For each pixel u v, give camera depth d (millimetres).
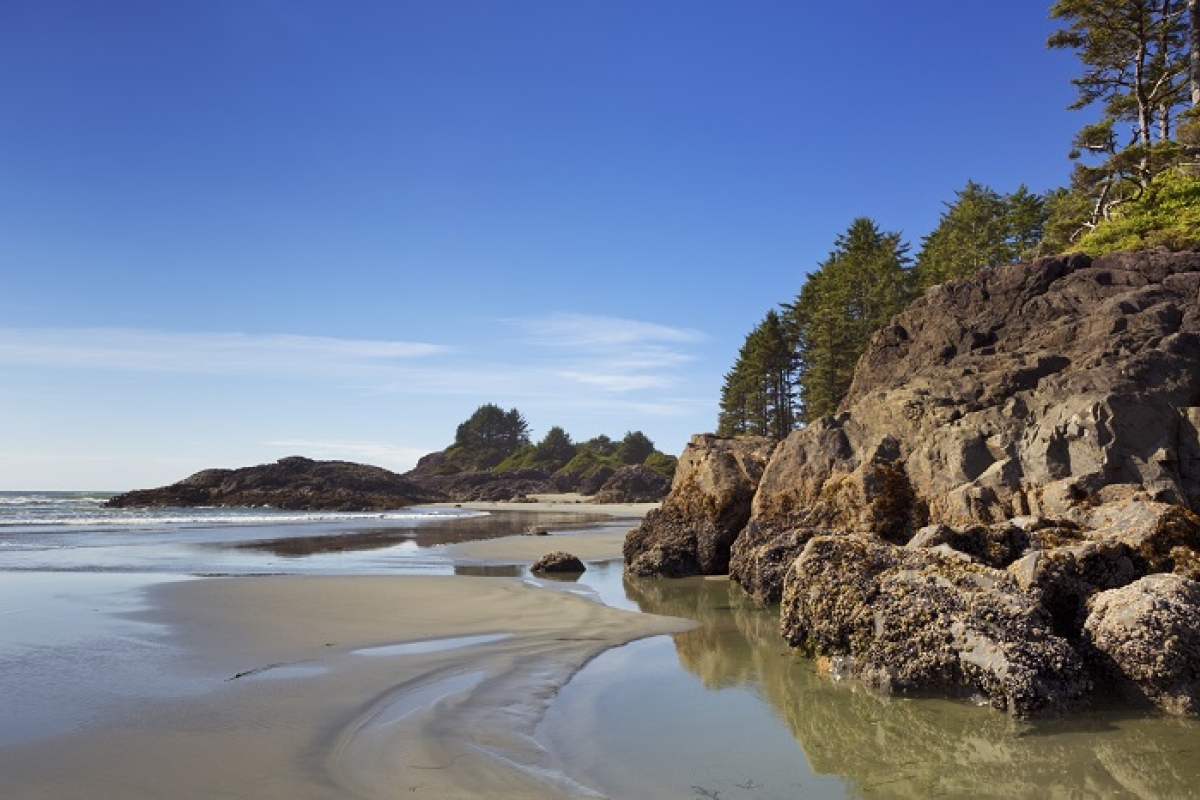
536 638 14430
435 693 10531
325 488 102812
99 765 7691
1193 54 36719
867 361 28000
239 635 14266
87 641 13562
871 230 66562
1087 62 43031
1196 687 9305
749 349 78938
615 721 9570
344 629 14992
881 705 10086
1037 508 16531
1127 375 17641
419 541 38875
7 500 111625
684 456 29828
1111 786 7449
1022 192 60750
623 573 26344
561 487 137625
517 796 7145
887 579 11484
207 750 8148
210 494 95500
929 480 19219
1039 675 9523
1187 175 33688
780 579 18688
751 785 7551
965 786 7508
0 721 9023
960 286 26547
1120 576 11609
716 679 11656
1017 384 19609
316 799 6930
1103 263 24438
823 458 22312
